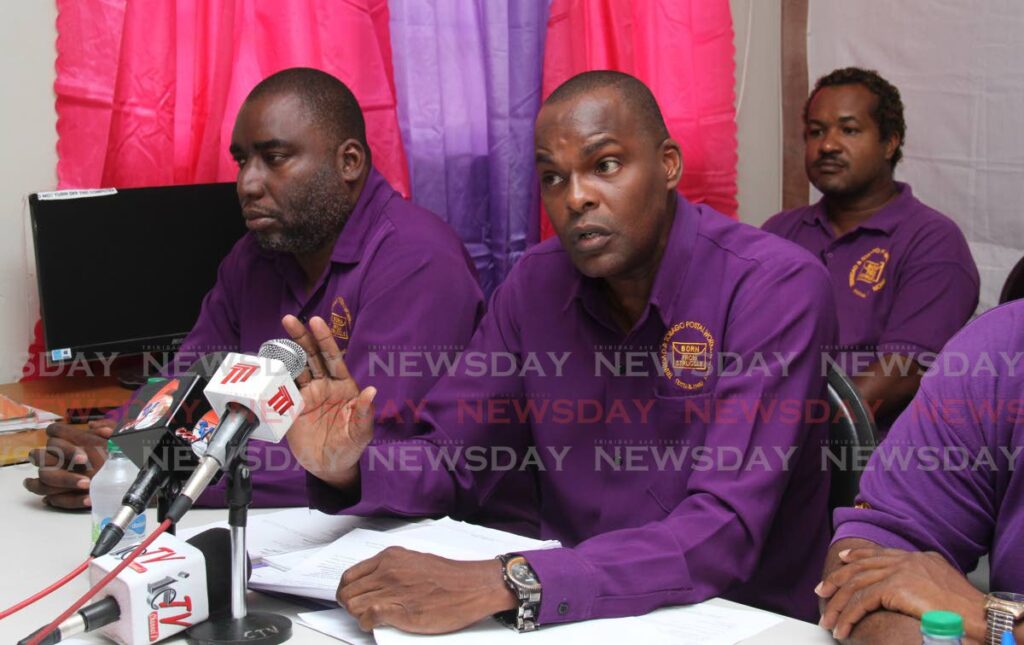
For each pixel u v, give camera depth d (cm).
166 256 250
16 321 256
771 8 346
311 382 147
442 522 156
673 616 126
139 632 114
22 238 254
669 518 138
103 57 248
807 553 162
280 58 258
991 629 109
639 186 150
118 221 243
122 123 252
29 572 139
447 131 277
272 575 133
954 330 267
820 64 347
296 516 163
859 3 334
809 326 152
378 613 118
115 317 244
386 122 268
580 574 123
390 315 197
